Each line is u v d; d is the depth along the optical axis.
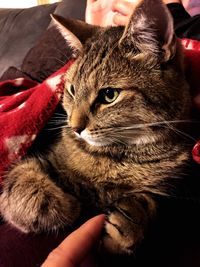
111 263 0.17
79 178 0.20
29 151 0.23
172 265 0.17
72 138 0.22
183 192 0.20
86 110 0.20
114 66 0.19
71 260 0.15
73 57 0.25
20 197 0.20
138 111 0.19
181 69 0.20
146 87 0.19
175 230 0.19
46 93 0.23
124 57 0.19
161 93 0.19
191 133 0.21
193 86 0.22
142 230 0.17
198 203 0.20
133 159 0.20
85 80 0.20
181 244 0.18
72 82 0.21
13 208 0.20
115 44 0.20
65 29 0.23
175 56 0.19
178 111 0.20
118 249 0.17
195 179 0.21
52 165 0.22
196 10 0.36
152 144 0.20
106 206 0.19
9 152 0.22
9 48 0.54
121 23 0.29
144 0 0.18
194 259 0.18
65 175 0.21
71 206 0.19
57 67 0.34
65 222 0.19
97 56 0.20
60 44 0.35
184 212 0.20
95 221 0.16
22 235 0.20
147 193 0.19
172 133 0.20
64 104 0.22
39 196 0.19
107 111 0.19
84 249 0.15
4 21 0.57
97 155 0.20
